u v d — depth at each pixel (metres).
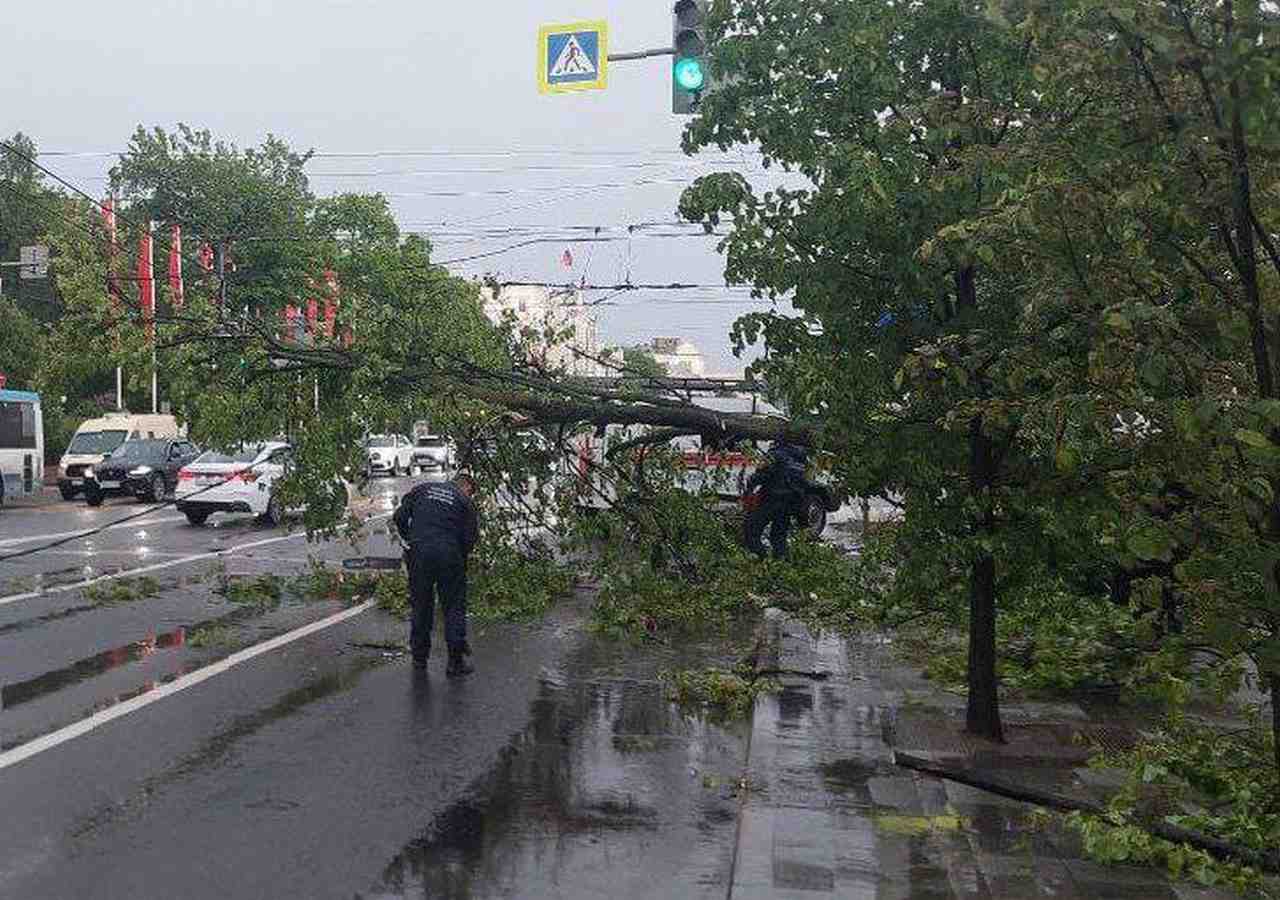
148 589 14.40
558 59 13.04
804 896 5.39
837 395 7.51
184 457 32.22
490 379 11.80
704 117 8.11
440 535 10.01
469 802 6.62
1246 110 4.39
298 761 7.32
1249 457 4.46
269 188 48.50
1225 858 5.84
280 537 21.34
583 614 13.05
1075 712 8.91
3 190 55.03
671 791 6.91
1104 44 4.80
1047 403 5.41
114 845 5.82
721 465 12.75
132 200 48.22
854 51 7.50
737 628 12.17
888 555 9.20
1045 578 8.12
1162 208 5.00
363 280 14.16
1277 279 4.91
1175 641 5.20
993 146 6.72
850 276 7.79
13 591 14.14
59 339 12.39
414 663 10.23
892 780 7.17
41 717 8.21
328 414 11.91
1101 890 5.49
